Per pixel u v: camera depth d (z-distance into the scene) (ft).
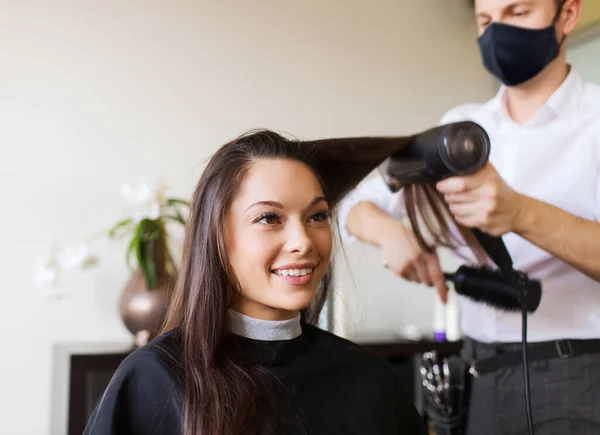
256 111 8.50
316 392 2.79
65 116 7.65
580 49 8.59
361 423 2.83
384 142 3.31
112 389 2.51
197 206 2.83
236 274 2.71
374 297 8.80
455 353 7.95
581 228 3.24
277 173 2.71
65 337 7.52
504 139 4.14
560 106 3.90
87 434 2.52
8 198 7.41
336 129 8.92
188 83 8.19
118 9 7.93
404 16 9.42
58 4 7.68
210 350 2.62
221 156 2.83
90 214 7.68
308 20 8.85
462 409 4.12
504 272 3.62
